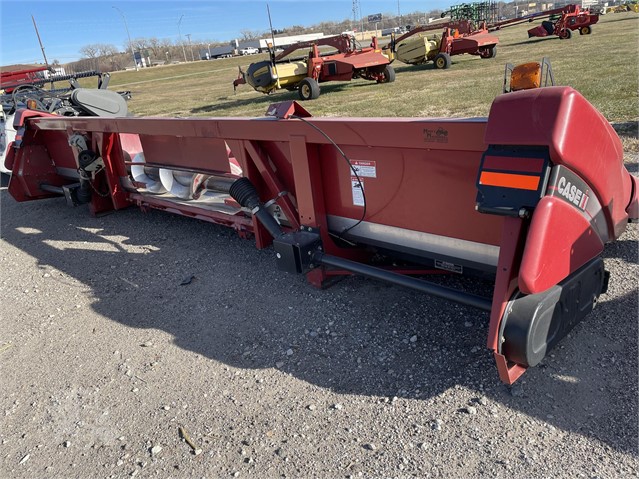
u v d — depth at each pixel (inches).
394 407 89.0
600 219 92.1
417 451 79.4
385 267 128.6
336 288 131.4
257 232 142.9
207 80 1167.0
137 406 98.9
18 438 95.3
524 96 77.3
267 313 125.2
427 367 97.4
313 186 120.9
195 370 107.4
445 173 98.6
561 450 75.8
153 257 169.8
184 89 961.5
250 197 129.5
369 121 102.9
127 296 145.2
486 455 76.9
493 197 80.2
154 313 133.6
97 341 124.0
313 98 519.8
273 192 132.7
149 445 88.7
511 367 83.0
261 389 98.7
